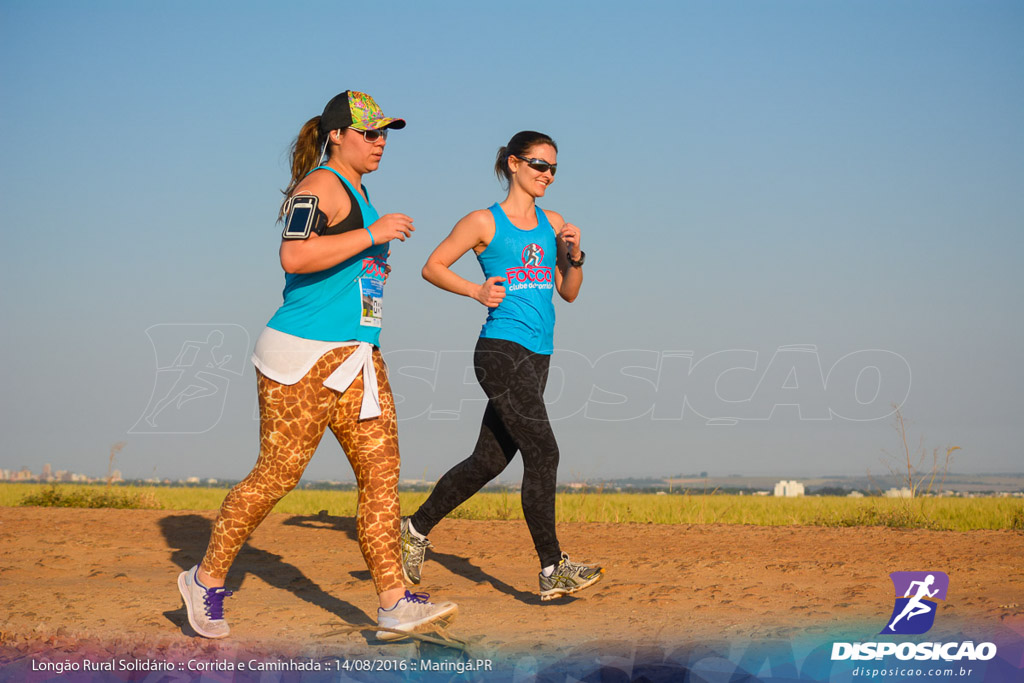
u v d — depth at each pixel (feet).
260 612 13.64
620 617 13.28
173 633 12.05
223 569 11.68
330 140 12.06
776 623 12.55
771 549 20.59
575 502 33.73
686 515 33.24
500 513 30.48
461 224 14.52
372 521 11.59
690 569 17.76
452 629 12.54
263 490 11.54
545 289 14.55
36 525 23.91
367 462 11.74
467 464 15.56
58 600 14.24
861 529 24.89
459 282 14.25
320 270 11.00
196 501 44.78
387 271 12.14
